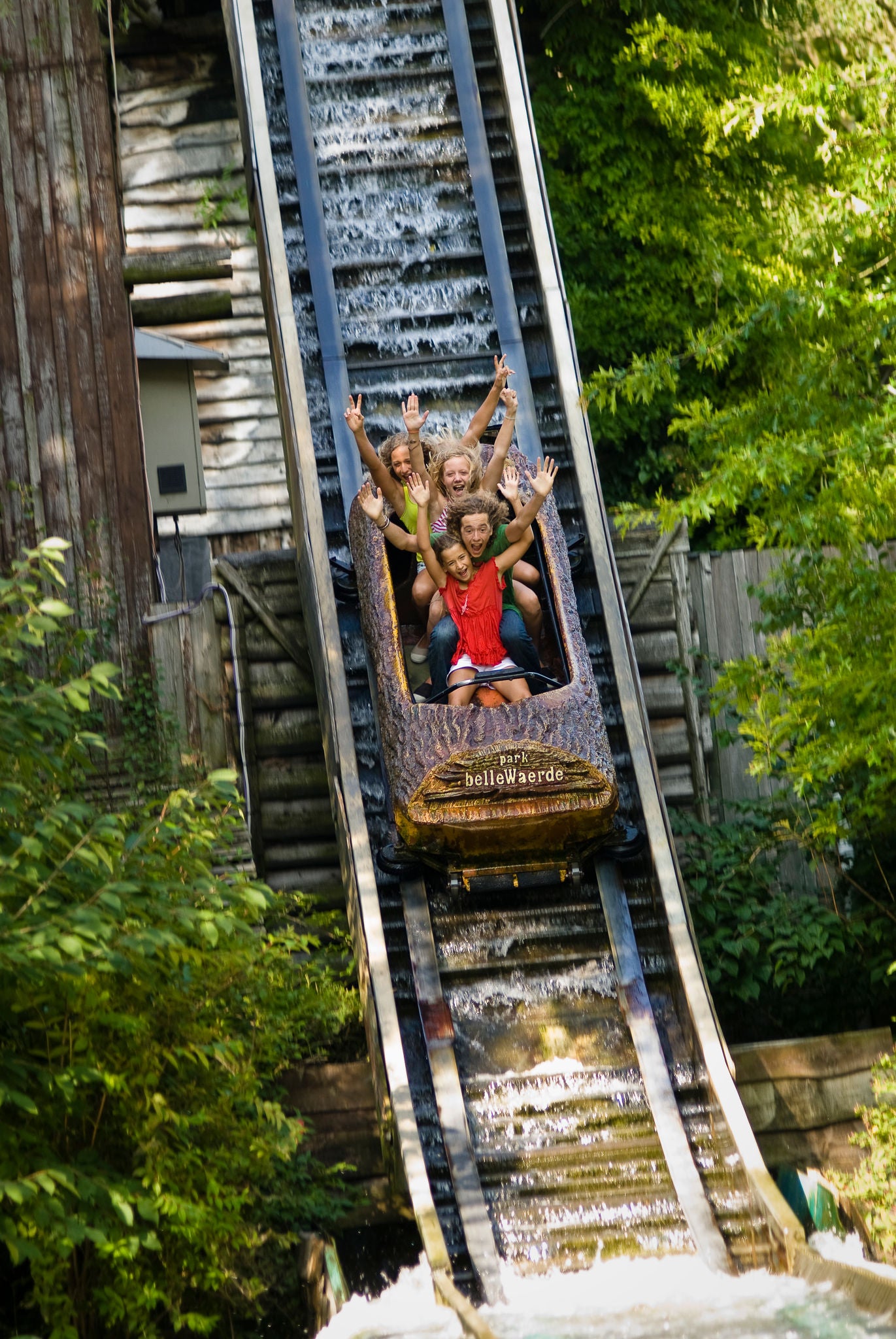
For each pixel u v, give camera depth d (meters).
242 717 19.16
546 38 27.61
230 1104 12.01
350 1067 14.91
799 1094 14.97
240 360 27.66
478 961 14.64
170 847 11.56
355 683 16.53
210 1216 11.18
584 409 17.88
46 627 10.52
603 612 16.61
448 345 18.88
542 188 19.59
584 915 15.05
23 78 19.14
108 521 18.52
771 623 17.08
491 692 14.83
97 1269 11.63
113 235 18.95
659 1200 12.67
